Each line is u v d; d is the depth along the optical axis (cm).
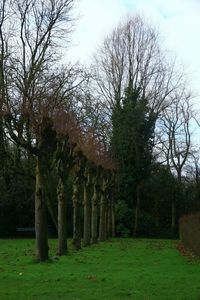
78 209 2873
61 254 2388
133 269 1767
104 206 4022
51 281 1432
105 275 1580
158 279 1490
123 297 1174
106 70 5416
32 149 2003
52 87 2812
